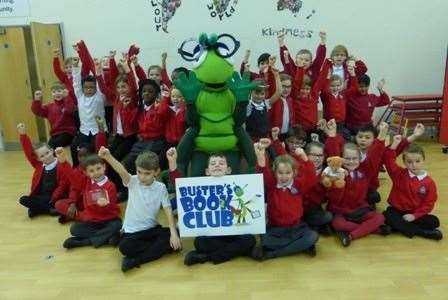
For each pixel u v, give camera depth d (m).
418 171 2.57
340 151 2.95
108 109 3.98
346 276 2.14
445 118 4.50
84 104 3.75
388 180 3.62
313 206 2.71
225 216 2.35
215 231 2.36
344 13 5.06
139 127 3.57
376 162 2.66
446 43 5.11
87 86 3.71
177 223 2.66
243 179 2.32
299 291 2.02
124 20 5.08
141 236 2.35
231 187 2.33
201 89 2.61
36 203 3.06
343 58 4.18
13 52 4.88
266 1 5.02
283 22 5.09
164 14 5.05
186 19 5.07
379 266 2.23
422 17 5.05
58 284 2.16
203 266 2.30
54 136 3.95
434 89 5.18
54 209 3.08
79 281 2.18
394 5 5.03
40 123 5.14
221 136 2.62
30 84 5.00
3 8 5.00
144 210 2.37
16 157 4.82
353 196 2.64
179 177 2.45
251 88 2.61
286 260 2.34
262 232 2.36
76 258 2.44
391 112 5.09
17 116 5.07
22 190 3.68
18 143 5.16
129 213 2.38
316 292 2.01
